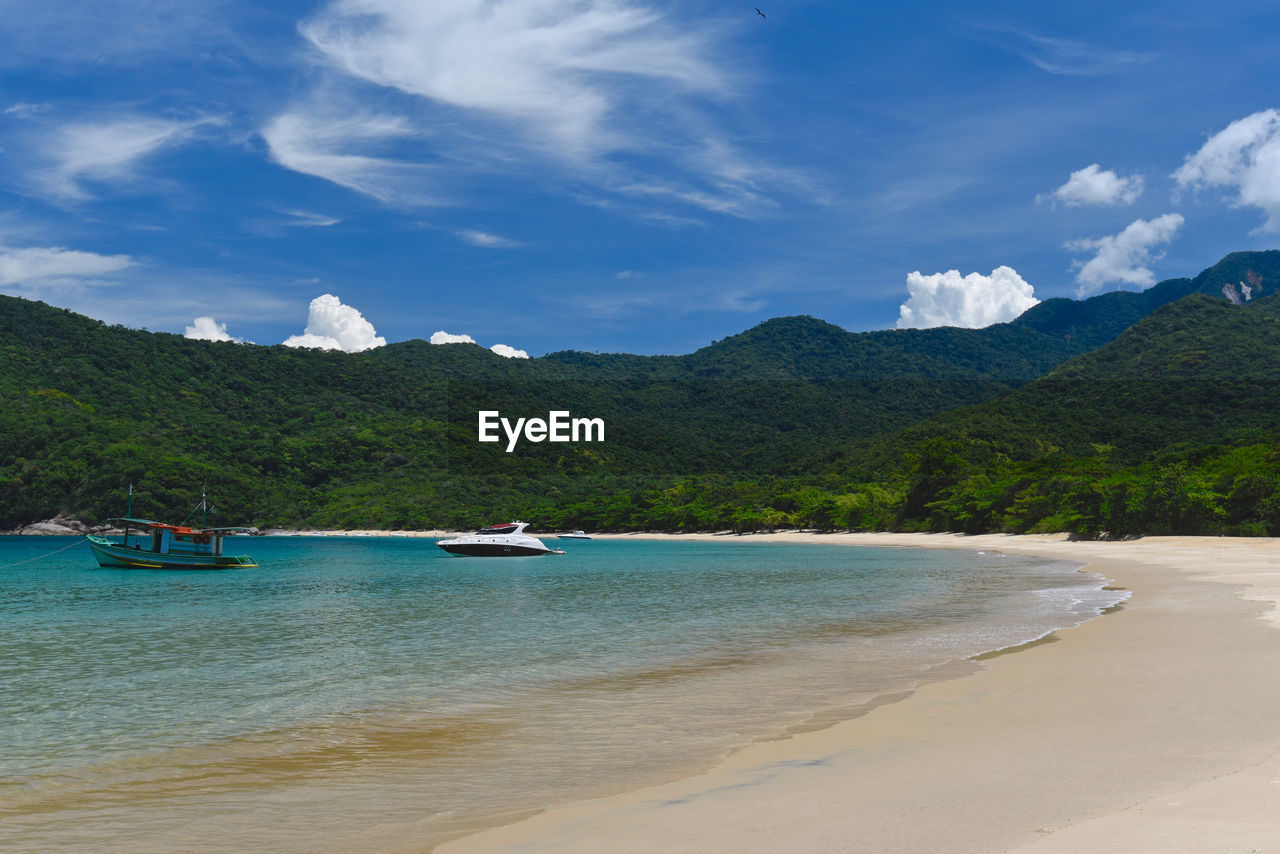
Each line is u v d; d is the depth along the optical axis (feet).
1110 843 18.34
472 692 49.70
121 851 24.79
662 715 41.37
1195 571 126.41
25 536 442.09
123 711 46.50
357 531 518.37
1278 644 52.70
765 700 43.86
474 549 265.34
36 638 80.23
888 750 30.71
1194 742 28.94
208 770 34.22
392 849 23.54
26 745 39.14
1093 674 44.91
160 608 111.65
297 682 54.49
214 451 552.00
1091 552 202.18
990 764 27.27
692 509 462.60
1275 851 17.11
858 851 19.27
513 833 23.81
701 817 23.25
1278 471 222.07
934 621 77.51
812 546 314.14
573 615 92.43
